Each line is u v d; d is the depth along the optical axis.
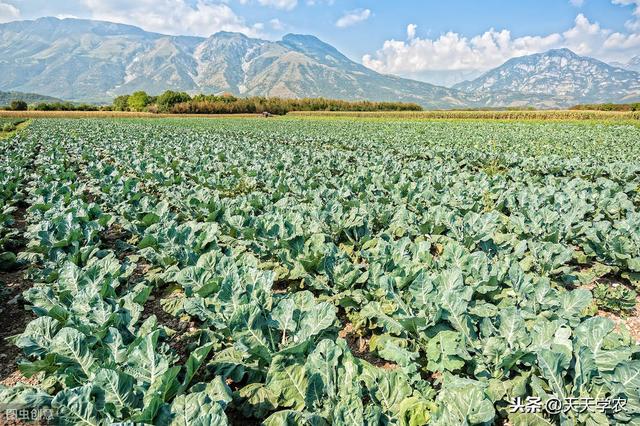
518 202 9.41
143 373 3.40
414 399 3.20
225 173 13.47
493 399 3.37
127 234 8.66
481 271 5.21
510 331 3.94
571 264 7.15
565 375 3.41
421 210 8.84
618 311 5.75
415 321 4.16
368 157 17.72
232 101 100.50
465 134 31.55
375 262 5.54
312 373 3.43
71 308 4.50
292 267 6.04
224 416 2.74
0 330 5.32
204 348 3.52
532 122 52.34
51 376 3.70
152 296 6.11
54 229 7.19
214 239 6.50
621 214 9.18
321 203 9.13
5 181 11.45
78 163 16.78
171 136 28.05
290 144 25.28
